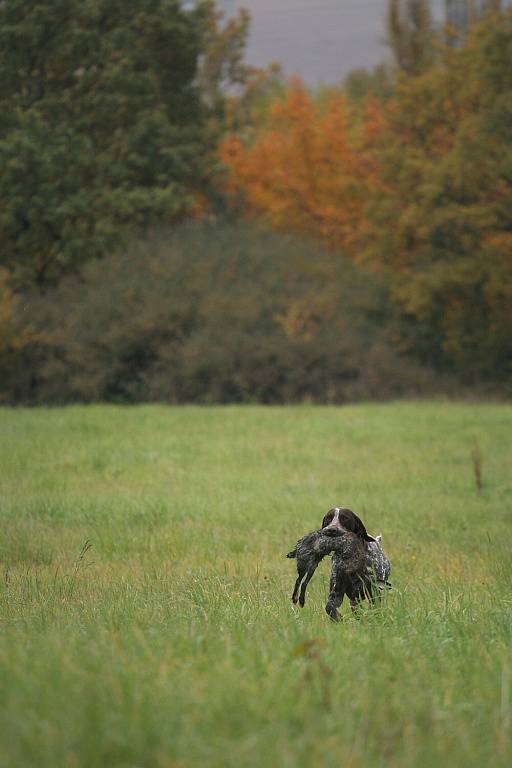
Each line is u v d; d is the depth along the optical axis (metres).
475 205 68.31
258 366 65.62
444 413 50.25
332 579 12.05
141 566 18.61
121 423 45.22
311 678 7.86
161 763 6.13
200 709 7.09
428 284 68.69
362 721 7.12
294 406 57.09
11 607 13.97
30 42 71.56
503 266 67.88
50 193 69.38
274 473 31.75
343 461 34.28
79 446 37.09
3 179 69.06
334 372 66.31
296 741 6.56
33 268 72.69
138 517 23.84
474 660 9.55
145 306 67.25
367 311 72.62
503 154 67.38
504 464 33.16
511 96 68.06
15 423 44.75
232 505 25.64
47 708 6.87
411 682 8.49
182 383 65.62
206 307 67.44
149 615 12.55
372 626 11.34
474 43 72.69
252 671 8.27
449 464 33.59
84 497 26.66
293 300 69.25
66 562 18.98
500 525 23.19
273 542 21.11
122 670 8.05
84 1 73.12
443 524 23.11
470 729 7.35
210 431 42.69
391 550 20.06
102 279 70.19
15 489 28.19
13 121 71.31
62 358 67.12
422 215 69.44
